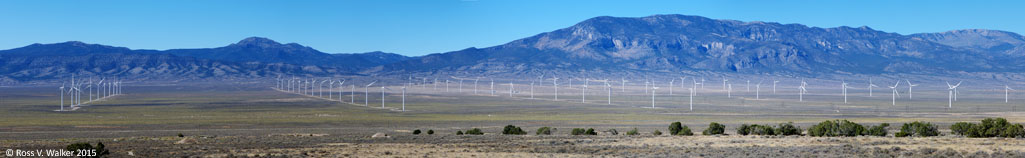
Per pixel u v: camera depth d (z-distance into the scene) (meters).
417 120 168.12
